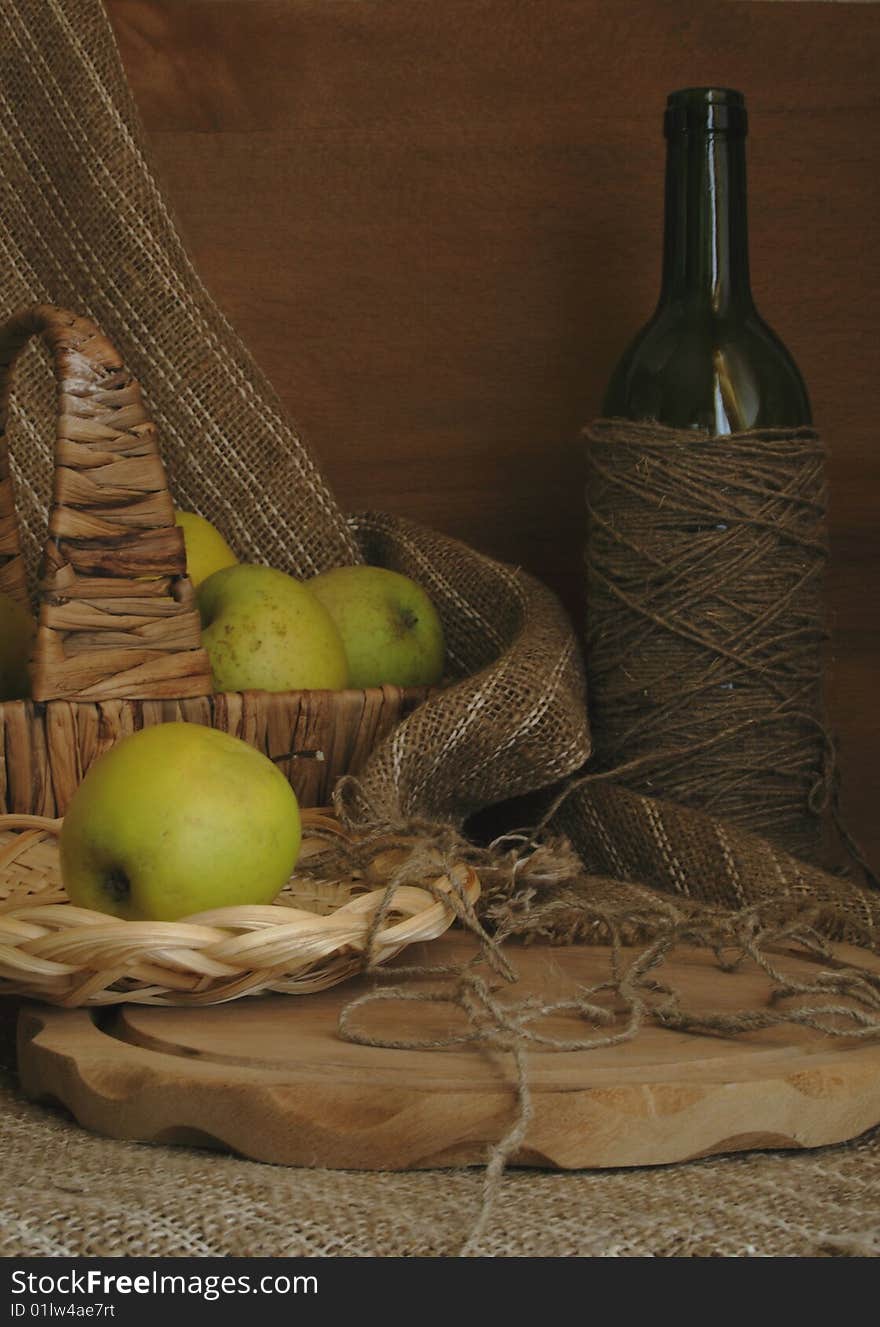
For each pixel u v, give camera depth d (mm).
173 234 1191
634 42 1240
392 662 1120
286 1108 893
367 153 1241
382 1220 867
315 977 959
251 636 1069
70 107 1184
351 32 1238
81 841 948
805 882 1051
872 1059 914
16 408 1179
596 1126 890
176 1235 863
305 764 1064
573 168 1242
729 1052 916
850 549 1245
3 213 1186
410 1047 916
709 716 1106
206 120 1240
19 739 1005
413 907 964
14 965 933
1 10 1187
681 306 1122
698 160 1119
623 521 1116
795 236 1242
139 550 1015
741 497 1102
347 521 1212
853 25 1241
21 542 1142
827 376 1244
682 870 1077
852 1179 893
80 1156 901
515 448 1246
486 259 1244
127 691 1015
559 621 1117
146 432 1015
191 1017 942
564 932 1023
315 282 1244
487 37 1240
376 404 1247
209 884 945
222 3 1235
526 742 1063
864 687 1244
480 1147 892
